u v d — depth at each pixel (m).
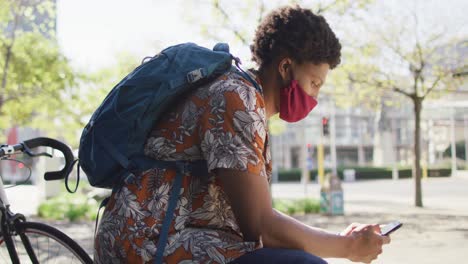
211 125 1.96
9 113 18.86
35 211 16.98
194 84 2.03
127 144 2.02
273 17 2.15
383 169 55.41
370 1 16.33
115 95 2.04
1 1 16.14
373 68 18.86
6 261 3.14
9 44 16.66
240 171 1.90
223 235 2.01
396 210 17.55
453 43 18.80
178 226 1.98
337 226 13.41
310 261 1.90
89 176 2.11
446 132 69.81
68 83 17.69
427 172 51.00
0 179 3.21
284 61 2.12
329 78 18.95
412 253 8.83
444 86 19.38
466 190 28.92
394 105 20.86
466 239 10.36
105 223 2.04
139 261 1.95
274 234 1.96
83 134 2.12
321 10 15.88
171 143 2.03
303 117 2.20
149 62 2.06
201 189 2.03
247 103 1.96
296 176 52.44
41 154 3.08
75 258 3.11
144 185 2.02
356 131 75.94
